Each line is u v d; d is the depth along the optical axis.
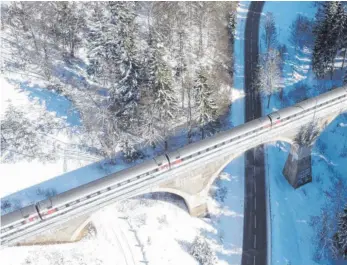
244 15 96.50
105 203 46.38
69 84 67.06
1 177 53.84
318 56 74.06
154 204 55.06
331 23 69.56
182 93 64.62
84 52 74.88
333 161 65.06
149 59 56.38
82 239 49.53
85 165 57.34
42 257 46.59
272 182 61.72
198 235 53.12
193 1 86.50
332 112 56.84
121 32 58.03
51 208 43.41
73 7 77.06
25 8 75.06
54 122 60.50
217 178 61.16
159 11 82.94
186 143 63.16
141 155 60.53
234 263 51.06
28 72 67.00
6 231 42.25
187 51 77.31
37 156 56.41
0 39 71.62
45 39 73.69
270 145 67.38
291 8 100.44
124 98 58.00
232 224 55.50
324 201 59.09
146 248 50.06
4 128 57.66
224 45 84.56
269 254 52.25
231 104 73.56
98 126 59.75
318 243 53.09
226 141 49.69
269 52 76.81
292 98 75.12
